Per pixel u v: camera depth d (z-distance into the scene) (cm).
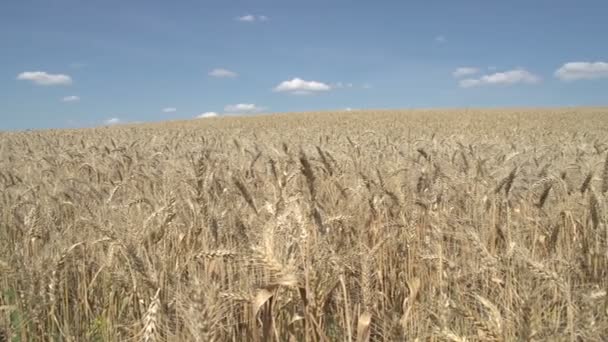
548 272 293
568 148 1034
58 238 420
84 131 3572
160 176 668
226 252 334
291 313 313
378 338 362
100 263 407
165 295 313
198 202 430
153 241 376
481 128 3828
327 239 396
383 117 6097
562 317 319
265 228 300
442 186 552
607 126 4150
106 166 818
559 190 563
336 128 3875
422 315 322
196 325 228
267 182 578
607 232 399
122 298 381
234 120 6462
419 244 463
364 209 500
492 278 341
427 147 1063
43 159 895
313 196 373
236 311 326
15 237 489
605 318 262
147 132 3078
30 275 340
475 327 275
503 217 539
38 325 339
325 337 280
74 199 565
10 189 601
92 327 369
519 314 276
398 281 448
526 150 1003
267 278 282
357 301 358
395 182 566
